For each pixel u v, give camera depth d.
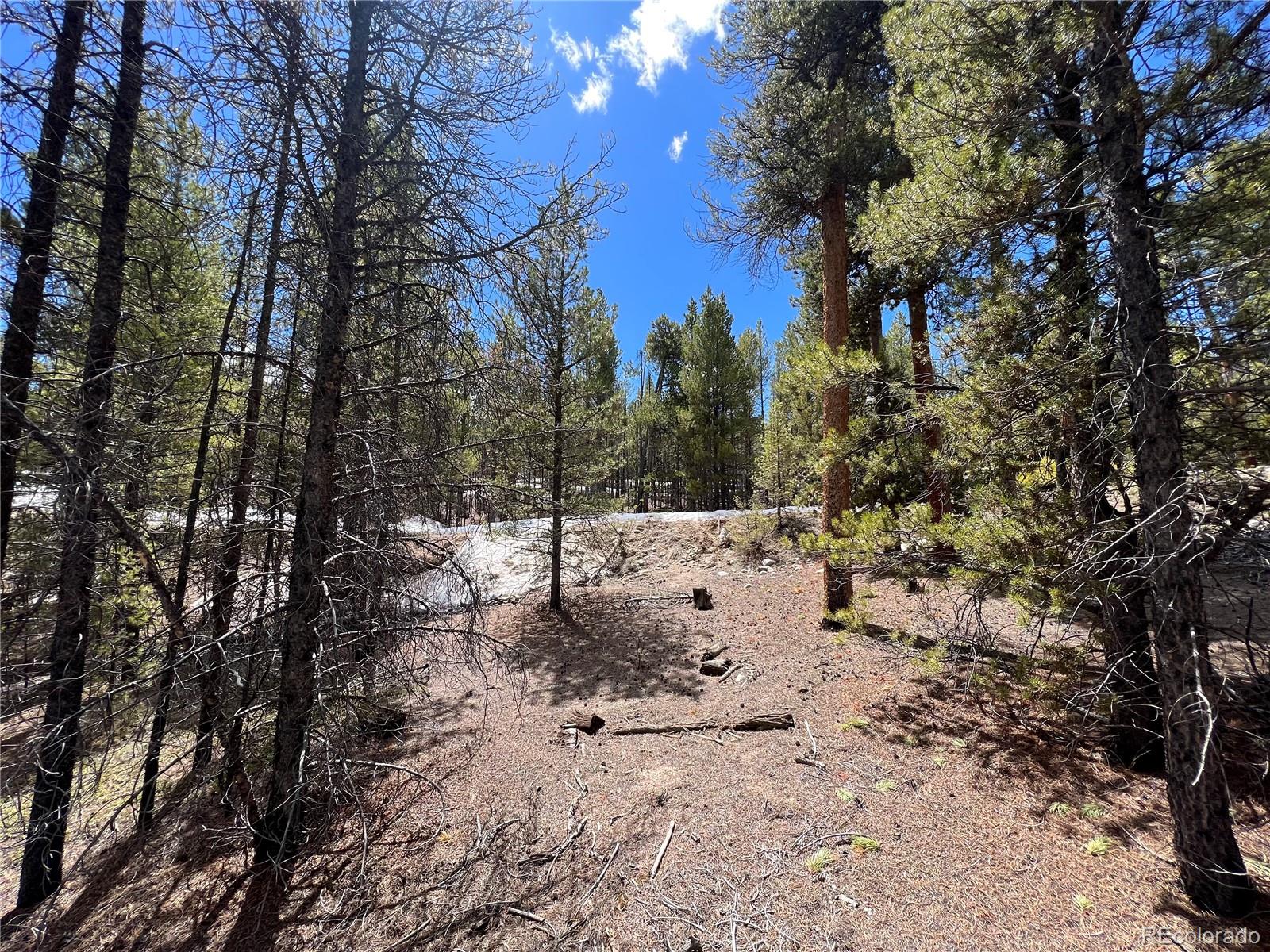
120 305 4.49
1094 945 2.37
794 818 3.56
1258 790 3.16
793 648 6.89
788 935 2.65
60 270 4.27
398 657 3.95
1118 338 2.89
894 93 4.64
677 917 2.85
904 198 4.09
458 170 3.78
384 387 3.89
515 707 6.02
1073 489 3.45
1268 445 2.68
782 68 7.63
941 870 2.96
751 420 22.03
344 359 3.77
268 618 3.61
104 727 3.87
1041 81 3.31
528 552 11.09
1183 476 2.62
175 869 3.61
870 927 2.64
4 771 3.49
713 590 10.09
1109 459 3.40
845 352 5.34
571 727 5.29
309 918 3.13
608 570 12.15
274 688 3.82
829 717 4.99
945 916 2.65
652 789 4.09
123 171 4.42
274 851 3.57
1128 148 2.78
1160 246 3.07
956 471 4.45
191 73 3.08
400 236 4.05
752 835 3.44
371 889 3.30
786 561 11.14
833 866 3.08
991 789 3.64
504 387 4.43
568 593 10.70
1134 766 3.62
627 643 8.00
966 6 3.18
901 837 3.27
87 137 4.23
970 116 3.45
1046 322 3.49
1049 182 3.48
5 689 3.63
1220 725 2.52
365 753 5.06
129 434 3.94
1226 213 2.87
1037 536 3.42
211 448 5.37
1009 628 6.09
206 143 3.44
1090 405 3.29
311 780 3.28
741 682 6.12
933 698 5.05
